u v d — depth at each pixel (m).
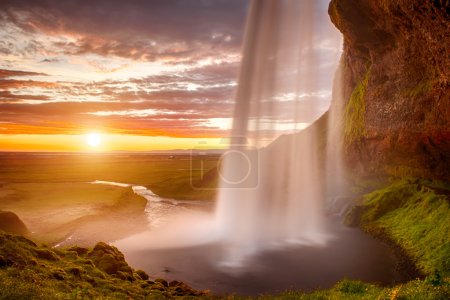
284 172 60.50
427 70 33.28
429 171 35.12
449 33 25.95
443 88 30.47
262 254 28.00
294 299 15.05
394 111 39.19
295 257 26.97
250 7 66.06
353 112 51.34
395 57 38.38
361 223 34.59
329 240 31.31
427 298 11.97
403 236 27.69
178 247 30.52
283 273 23.44
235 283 21.69
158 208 51.97
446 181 33.34
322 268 24.12
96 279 14.92
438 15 25.80
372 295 13.88
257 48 67.75
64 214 42.34
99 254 18.64
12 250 14.69
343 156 52.19
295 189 52.97
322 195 49.28
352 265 24.31
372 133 43.69
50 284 12.42
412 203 32.12
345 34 45.72
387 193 36.19
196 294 17.19
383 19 36.38
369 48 43.38
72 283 13.44
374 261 24.73
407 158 38.28
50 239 31.47
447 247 22.14
